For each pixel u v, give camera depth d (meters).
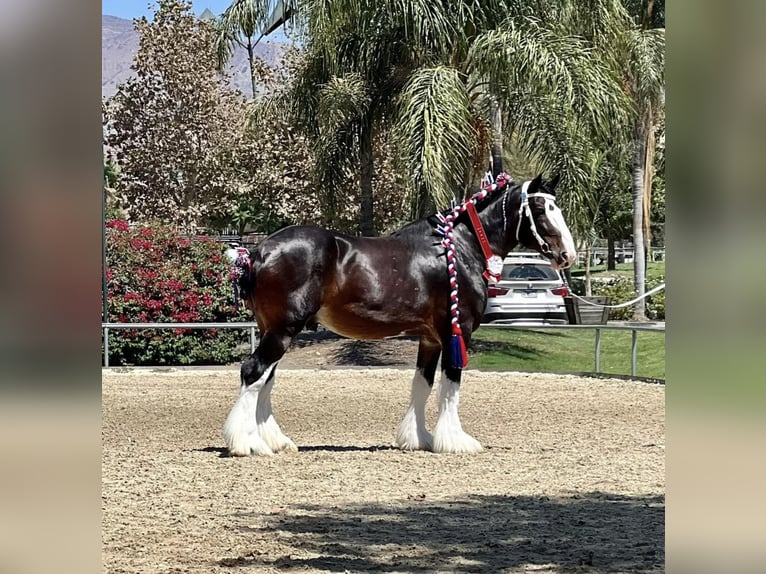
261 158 37.06
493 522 6.93
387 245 10.02
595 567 5.58
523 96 21.00
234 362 21.66
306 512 7.28
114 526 6.70
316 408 14.10
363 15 21.75
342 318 9.86
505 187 10.27
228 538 6.35
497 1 22.00
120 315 20.94
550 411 13.84
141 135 38.59
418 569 5.54
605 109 21.02
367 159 23.77
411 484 8.49
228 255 9.70
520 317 26.69
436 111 20.33
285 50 36.16
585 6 22.77
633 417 13.23
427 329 10.13
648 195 32.22
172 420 12.77
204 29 38.78
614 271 53.19
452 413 10.24
